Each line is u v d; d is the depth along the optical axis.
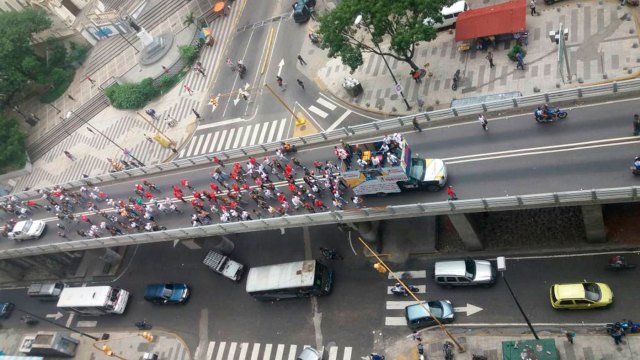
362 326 57.56
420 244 59.19
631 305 47.06
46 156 101.88
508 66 65.81
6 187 99.56
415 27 61.50
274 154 66.69
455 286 54.88
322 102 78.31
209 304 67.94
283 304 63.22
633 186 41.84
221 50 96.06
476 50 69.88
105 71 106.81
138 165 86.94
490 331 51.50
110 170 91.19
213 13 102.38
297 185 60.19
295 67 85.44
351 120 73.38
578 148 47.44
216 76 92.94
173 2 106.88
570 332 47.78
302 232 67.19
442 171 50.50
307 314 61.16
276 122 80.25
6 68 103.25
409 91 70.81
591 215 46.19
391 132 59.12
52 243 73.44
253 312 64.56
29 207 81.31
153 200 68.75
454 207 48.31
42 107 108.88
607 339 46.56
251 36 94.75
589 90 49.06
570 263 51.19
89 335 71.75
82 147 98.94
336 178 55.12
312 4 90.94
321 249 62.34
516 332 50.38
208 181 69.25
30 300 82.00
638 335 45.72
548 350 45.28
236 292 67.19
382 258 60.44
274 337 61.50
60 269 82.69
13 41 102.25
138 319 71.44
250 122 82.88
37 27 104.69
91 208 75.12
